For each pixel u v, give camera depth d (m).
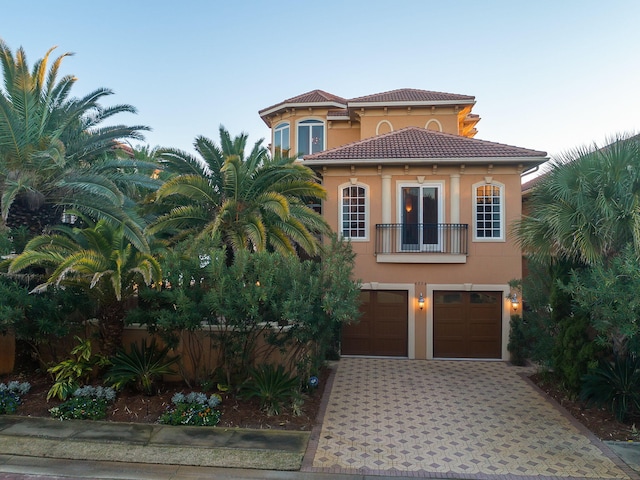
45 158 12.96
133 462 8.20
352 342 16.92
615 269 9.20
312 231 16.84
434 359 16.44
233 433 9.45
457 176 16.53
